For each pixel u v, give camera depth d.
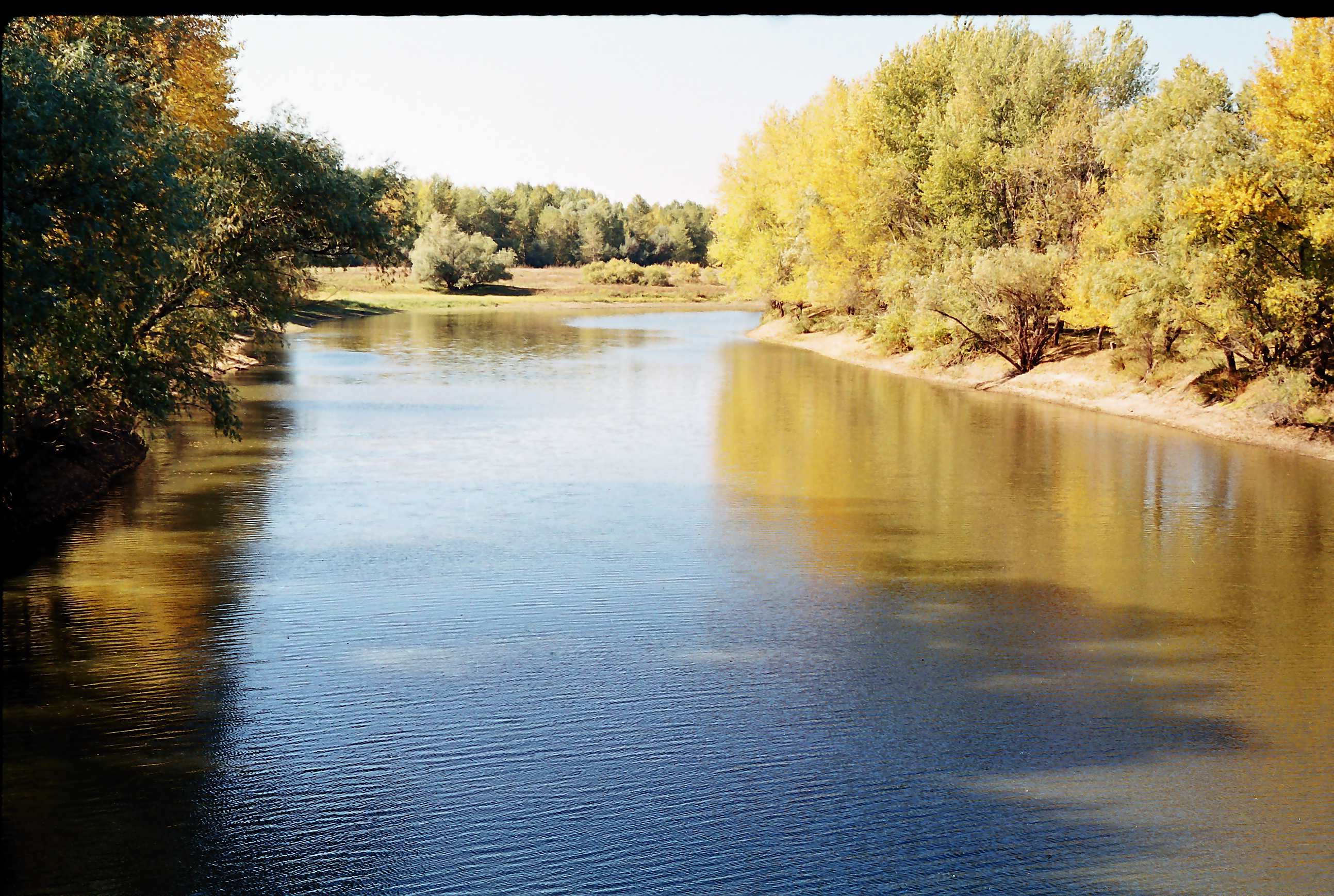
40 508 18.52
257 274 20.77
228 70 30.20
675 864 8.27
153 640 12.97
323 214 20.62
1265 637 13.78
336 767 9.77
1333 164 26.59
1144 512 20.64
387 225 21.78
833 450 27.09
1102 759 10.23
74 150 12.85
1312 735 10.80
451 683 11.80
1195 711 11.40
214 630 13.38
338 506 20.19
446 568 16.27
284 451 25.78
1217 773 9.94
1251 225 27.23
